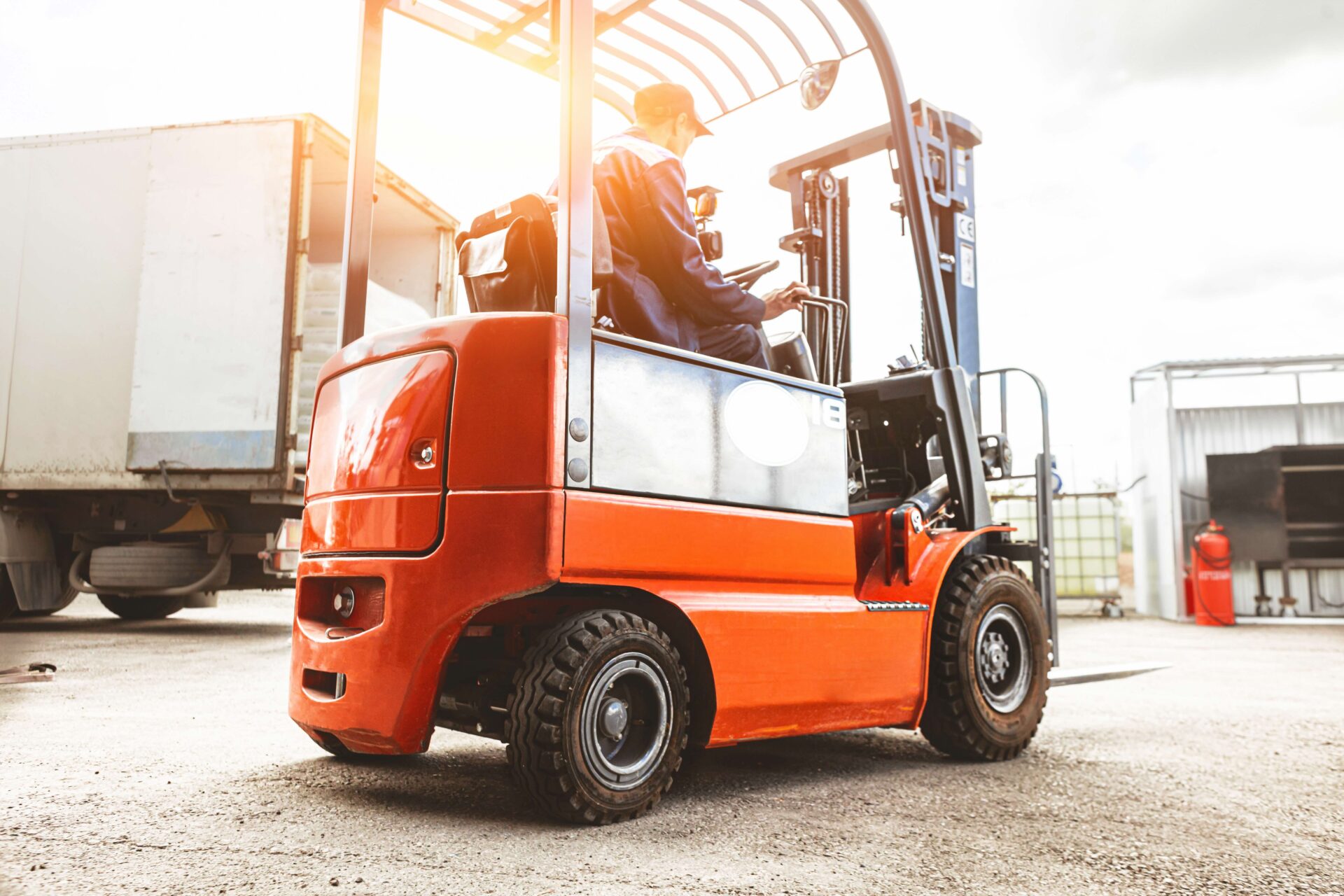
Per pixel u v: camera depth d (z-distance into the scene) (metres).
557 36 3.25
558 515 2.31
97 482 7.63
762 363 3.26
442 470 2.42
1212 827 2.49
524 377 2.36
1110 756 3.52
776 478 2.90
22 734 3.52
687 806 2.64
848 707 3.01
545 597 2.57
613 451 2.46
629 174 2.95
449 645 2.38
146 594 8.23
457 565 2.35
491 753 3.37
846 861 2.14
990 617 3.47
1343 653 8.44
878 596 3.33
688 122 3.40
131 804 2.52
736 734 2.71
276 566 8.02
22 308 7.86
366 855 2.10
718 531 2.67
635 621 2.47
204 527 8.09
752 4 3.28
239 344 7.51
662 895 1.87
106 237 7.79
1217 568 12.98
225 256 7.60
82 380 7.73
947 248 4.57
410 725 2.39
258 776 2.90
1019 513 15.30
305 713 2.68
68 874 1.92
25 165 7.94
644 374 2.56
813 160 4.65
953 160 4.62
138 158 7.79
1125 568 25.55
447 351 2.48
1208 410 15.41
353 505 2.62
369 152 3.31
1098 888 1.99
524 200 2.70
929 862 2.14
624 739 2.48
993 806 2.71
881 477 4.04
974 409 4.54
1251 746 3.75
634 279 2.86
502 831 2.32
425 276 8.90
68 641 7.23
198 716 4.00
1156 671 6.56
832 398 3.16
